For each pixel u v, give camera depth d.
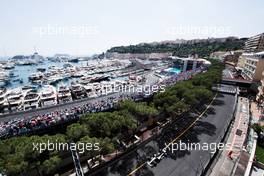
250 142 53.25
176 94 68.19
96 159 40.94
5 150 31.62
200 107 78.31
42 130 47.72
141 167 40.69
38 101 81.12
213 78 92.44
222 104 83.62
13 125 47.00
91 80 135.88
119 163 41.81
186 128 59.62
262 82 86.06
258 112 77.19
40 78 147.75
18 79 152.25
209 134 56.38
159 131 56.34
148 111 52.81
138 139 50.78
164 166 41.34
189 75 125.25
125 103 56.50
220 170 40.94
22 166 29.22
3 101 77.19
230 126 62.19
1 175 29.69
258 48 155.62
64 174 37.06
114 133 45.62
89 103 69.25
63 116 52.91
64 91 92.50
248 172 40.19
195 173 39.72
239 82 108.56
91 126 43.41
